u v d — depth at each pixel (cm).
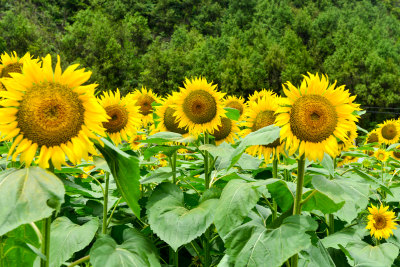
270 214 304
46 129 181
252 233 221
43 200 164
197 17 14400
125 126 354
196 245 323
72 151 187
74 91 190
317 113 225
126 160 204
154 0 15250
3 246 208
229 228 228
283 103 229
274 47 6812
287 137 227
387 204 464
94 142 200
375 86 5900
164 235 256
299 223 207
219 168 360
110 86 6334
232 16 13088
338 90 228
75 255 303
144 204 331
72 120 185
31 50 5900
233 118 382
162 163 532
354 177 439
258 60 6762
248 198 234
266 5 12394
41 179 172
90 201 338
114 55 6662
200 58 6881
